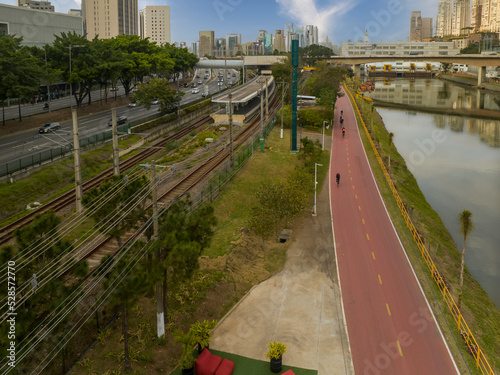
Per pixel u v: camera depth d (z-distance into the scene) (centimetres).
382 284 3984
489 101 19000
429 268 4350
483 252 5681
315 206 5638
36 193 5522
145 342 2927
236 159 6906
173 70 16525
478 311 3856
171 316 3194
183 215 3002
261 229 4619
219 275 3828
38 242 2470
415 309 3619
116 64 10138
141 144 7988
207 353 2864
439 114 15925
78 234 3978
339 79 14100
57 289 2408
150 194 3166
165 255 2927
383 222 5403
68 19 13262
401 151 10706
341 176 7194
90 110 10244
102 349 2809
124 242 3916
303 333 3253
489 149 10938
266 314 3481
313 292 3825
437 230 5894
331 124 10962
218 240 4531
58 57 9606
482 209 7175
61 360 2608
